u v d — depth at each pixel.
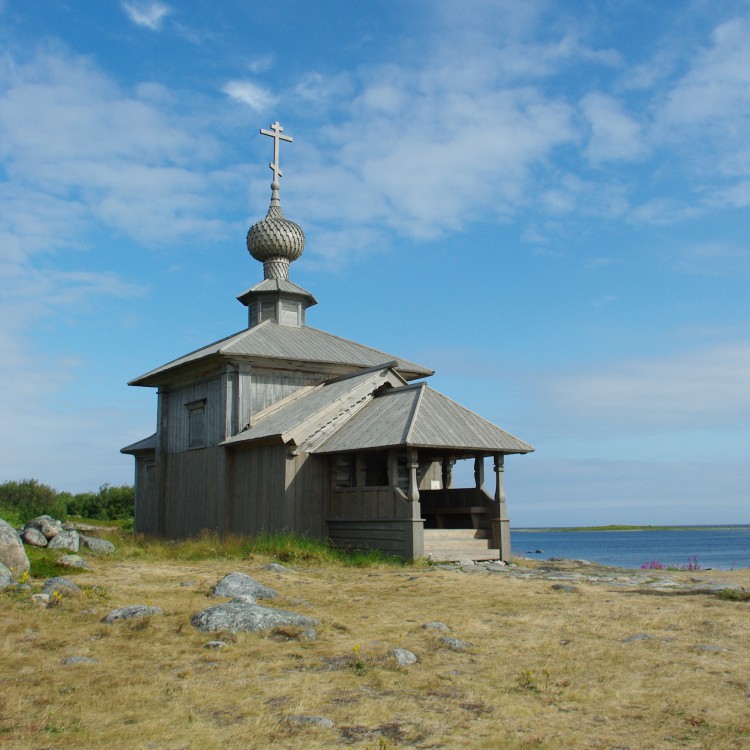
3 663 7.82
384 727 5.99
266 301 29.09
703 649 8.29
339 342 28.06
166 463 27.91
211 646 8.43
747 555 63.50
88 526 31.00
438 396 21.20
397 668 7.66
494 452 20.61
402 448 19.28
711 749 5.46
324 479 21.50
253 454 22.77
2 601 10.36
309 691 6.92
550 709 6.40
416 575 15.42
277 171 31.03
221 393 24.67
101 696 6.78
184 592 11.94
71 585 11.25
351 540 20.59
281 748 5.56
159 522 27.47
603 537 184.88
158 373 27.30
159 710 6.43
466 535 20.02
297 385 25.58
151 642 8.67
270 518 21.53
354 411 22.34
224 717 6.25
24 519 28.66
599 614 10.44
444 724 6.05
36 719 6.17
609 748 5.52
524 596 12.23
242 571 15.31
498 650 8.42
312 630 9.08
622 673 7.43
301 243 30.12
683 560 53.59
